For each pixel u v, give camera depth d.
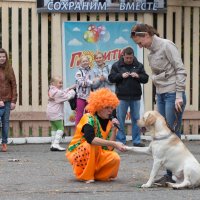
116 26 16.17
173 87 9.97
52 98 14.60
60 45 15.98
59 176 10.84
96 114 10.16
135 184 10.05
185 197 8.90
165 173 10.91
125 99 14.84
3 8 15.75
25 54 15.95
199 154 13.84
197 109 16.72
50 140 16.03
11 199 8.79
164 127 9.55
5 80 14.52
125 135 15.10
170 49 9.90
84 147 10.15
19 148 15.06
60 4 15.80
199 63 16.70
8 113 14.59
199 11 16.62
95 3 15.96
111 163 10.26
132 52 14.77
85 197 8.91
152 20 16.33
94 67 16.09
